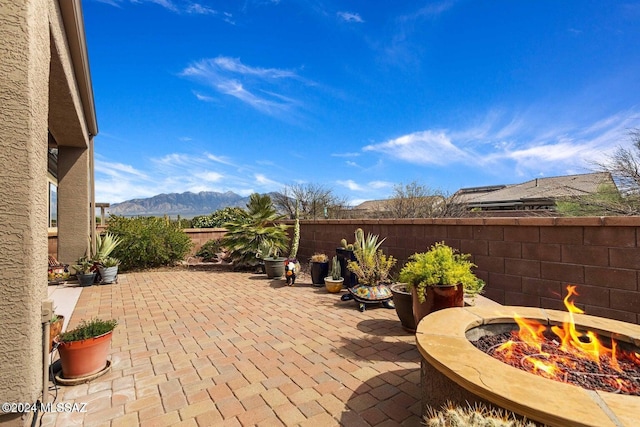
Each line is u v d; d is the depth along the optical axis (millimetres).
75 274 7539
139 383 2812
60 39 3510
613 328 2303
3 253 1808
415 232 5816
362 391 2650
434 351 1969
